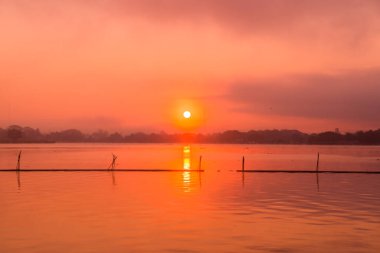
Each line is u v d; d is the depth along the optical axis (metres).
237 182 41.81
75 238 18.55
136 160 92.62
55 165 72.12
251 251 16.86
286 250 17.03
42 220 22.17
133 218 22.83
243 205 27.41
